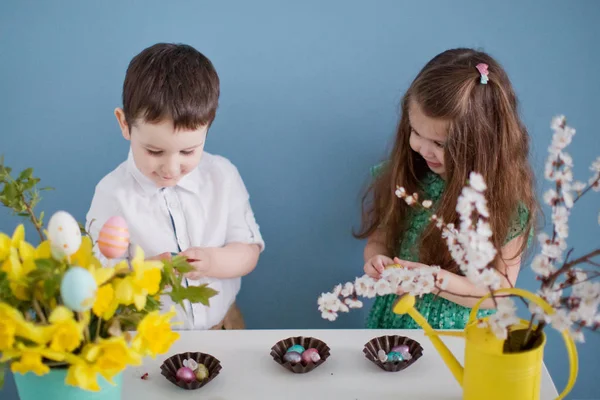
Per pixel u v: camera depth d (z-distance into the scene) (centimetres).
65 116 148
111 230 85
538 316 80
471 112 119
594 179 85
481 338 87
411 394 99
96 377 81
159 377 103
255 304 162
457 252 85
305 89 148
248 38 145
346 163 152
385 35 145
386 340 109
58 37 144
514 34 145
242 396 99
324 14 143
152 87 111
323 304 95
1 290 79
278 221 156
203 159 140
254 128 150
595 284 78
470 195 78
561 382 163
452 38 145
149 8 143
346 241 157
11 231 153
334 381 102
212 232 136
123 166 134
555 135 82
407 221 142
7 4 142
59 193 152
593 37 144
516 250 131
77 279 73
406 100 130
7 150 150
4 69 146
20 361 77
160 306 92
